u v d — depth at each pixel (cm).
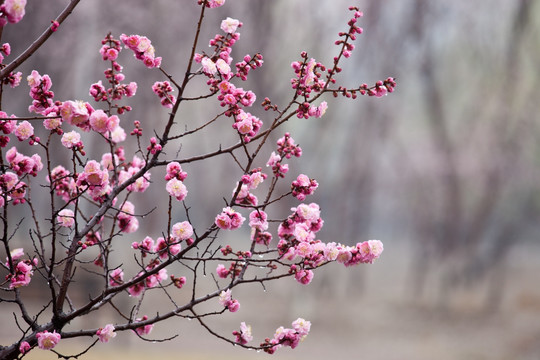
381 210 3769
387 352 1797
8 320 1336
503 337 2003
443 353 1805
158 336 1620
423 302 2592
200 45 1838
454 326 2155
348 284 2631
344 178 2536
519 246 3638
